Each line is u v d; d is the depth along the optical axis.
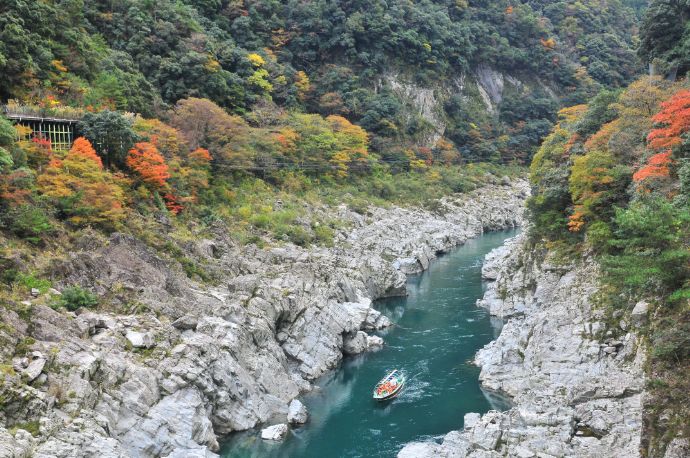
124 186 54.53
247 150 82.56
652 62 67.75
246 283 47.88
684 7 67.06
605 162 45.50
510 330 47.22
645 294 35.59
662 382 27.59
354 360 50.22
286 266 56.06
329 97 119.88
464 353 50.56
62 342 32.06
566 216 52.91
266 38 123.00
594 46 170.50
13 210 40.88
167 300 42.16
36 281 36.62
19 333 31.34
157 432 31.69
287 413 40.12
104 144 55.12
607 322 37.75
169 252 50.03
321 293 53.19
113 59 78.69
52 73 62.34
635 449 27.77
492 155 143.88
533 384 37.59
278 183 89.25
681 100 39.62
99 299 38.97
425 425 38.41
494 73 160.88
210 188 74.12
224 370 37.88
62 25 68.88
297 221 76.25
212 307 43.94
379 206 98.75
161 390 33.97
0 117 44.03
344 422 39.25
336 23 133.38
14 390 27.17
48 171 46.66
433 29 144.00
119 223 47.53
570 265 48.69
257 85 104.19
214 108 79.88
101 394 30.95
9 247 38.59
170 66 87.31
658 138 41.66
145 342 35.94
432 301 66.69
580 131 58.78
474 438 31.06
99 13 87.75
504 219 117.31
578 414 31.20
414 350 51.78
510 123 157.12
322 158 101.06
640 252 31.20
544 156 64.75
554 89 165.50
